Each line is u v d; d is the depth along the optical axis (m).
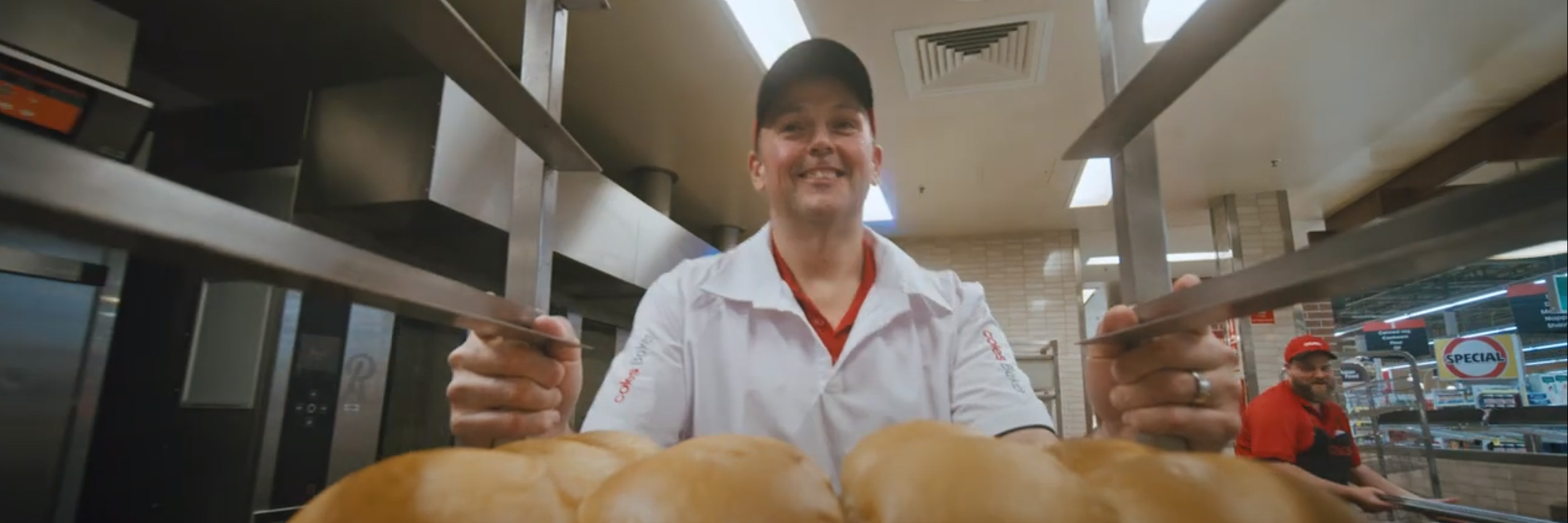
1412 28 2.41
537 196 0.69
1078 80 2.80
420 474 0.29
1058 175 3.93
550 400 0.66
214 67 1.67
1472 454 2.79
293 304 1.55
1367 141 3.41
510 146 1.85
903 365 0.81
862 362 0.81
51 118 1.16
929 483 0.27
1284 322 4.28
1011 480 0.26
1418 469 3.03
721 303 0.86
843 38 2.48
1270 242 4.14
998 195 4.35
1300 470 0.31
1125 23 0.57
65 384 1.23
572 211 2.31
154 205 0.25
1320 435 2.24
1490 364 3.36
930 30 2.43
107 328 1.30
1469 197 0.23
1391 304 4.37
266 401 1.48
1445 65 2.64
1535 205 0.21
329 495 0.28
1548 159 0.21
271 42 1.57
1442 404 3.62
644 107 3.02
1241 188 4.13
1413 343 4.03
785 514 0.27
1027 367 4.73
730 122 3.15
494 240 1.88
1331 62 2.65
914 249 5.56
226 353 1.53
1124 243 0.57
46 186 0.22
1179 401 0.51
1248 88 2.86
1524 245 0.22
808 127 0.84
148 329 1.58
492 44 2.36
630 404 0.79
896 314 0.82
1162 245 0.55
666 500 0.27
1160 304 0.46
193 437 1.51
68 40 1.18
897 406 0.79
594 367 3.07
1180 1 2.12
